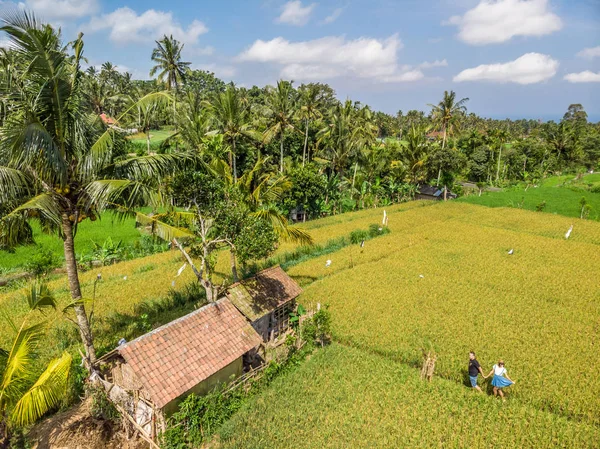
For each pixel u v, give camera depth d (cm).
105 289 2588
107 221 4569
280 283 2134
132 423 1379
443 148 7338
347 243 3928
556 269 3091
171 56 5631
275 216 2225
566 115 15862
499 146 9725
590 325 2166
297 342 1912
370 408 1512
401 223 4750
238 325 1717
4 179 1212
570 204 6203
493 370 1606
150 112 1709
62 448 1327
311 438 1358
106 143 1389
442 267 3120
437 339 2012
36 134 1157
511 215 5259
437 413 1495
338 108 6719
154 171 1502
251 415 1460
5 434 1349
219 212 1897
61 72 1277
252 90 10769
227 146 4078
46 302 1302
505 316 2267
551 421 1445
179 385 1402
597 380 1675
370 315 2283
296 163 5441
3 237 1447
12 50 1178
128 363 1383
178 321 1584
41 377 1227
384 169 6688
